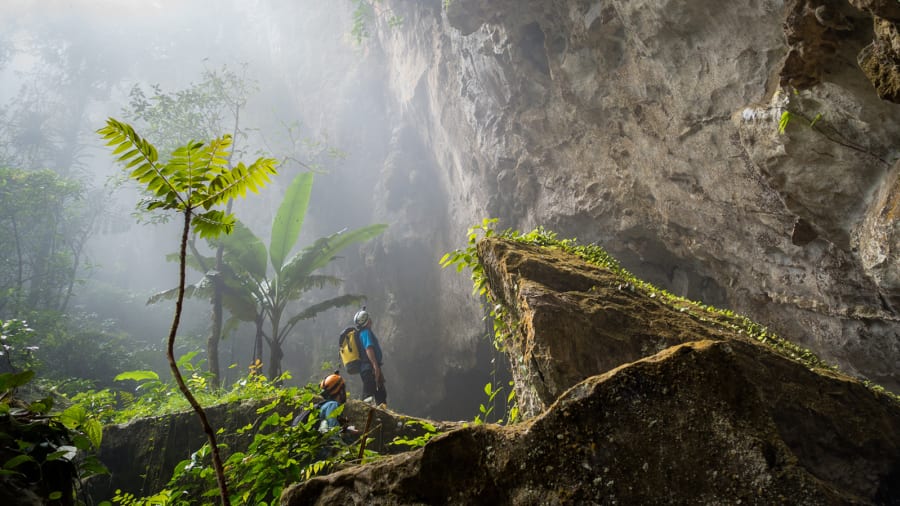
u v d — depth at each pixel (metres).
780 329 9.38
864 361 8.19
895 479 3.81
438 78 17.38
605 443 2.02
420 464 2.13
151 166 2.40
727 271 10.12
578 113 11.79
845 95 6.02
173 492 3.82
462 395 19.62
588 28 10.24
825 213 7.15
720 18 7.82
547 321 3.78
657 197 10.53
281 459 3.41
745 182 8.70
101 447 5.89
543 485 1.99
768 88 7.61
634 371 2.15
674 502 1.90
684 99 9.00
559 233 13.56
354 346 8.36
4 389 2.96
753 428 2.04
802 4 5.61
